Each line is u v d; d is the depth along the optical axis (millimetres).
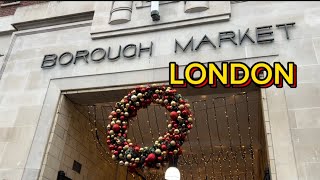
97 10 10781
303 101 7633
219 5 9578
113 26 10281
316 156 6961
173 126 7508
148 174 14625
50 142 9039
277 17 9047
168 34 9734
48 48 10742
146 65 9344
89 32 10617
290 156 7062
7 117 9648
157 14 9773
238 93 9227
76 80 9766
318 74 7898
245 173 15898
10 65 10758
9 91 10156
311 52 8242
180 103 7844
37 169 8594
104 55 9883
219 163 15281
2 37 11930
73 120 10219
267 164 8227
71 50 10414
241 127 11961
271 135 7398
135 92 8305
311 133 7227
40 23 11367
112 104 10625
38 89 9938
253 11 9352
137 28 10023
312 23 8680
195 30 9555
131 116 8289
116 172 13406
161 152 7219
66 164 9711
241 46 8828
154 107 11125
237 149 13477
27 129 9281
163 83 8961
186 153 14359
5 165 8805
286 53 8398
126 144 7641
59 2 11531
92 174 11273
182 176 17203
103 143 12078
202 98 10445
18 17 11625
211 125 12078
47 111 9477
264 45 8672
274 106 7715
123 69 9484
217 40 9156
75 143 10258
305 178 6781
